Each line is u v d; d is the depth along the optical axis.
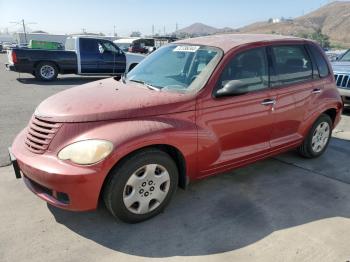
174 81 3.99
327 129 5.38
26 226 3.42
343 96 8.08
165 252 3.10
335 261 3.01
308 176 4.75
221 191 4.23
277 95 4.36
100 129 3.18
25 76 15.80
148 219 3.57
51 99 3.78
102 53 15.10
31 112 8.15
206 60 3.98
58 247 3.13
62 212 3.68
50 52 14.19
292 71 4.63
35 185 3.42
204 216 3.67
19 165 3.38
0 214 3.61
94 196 3.12
